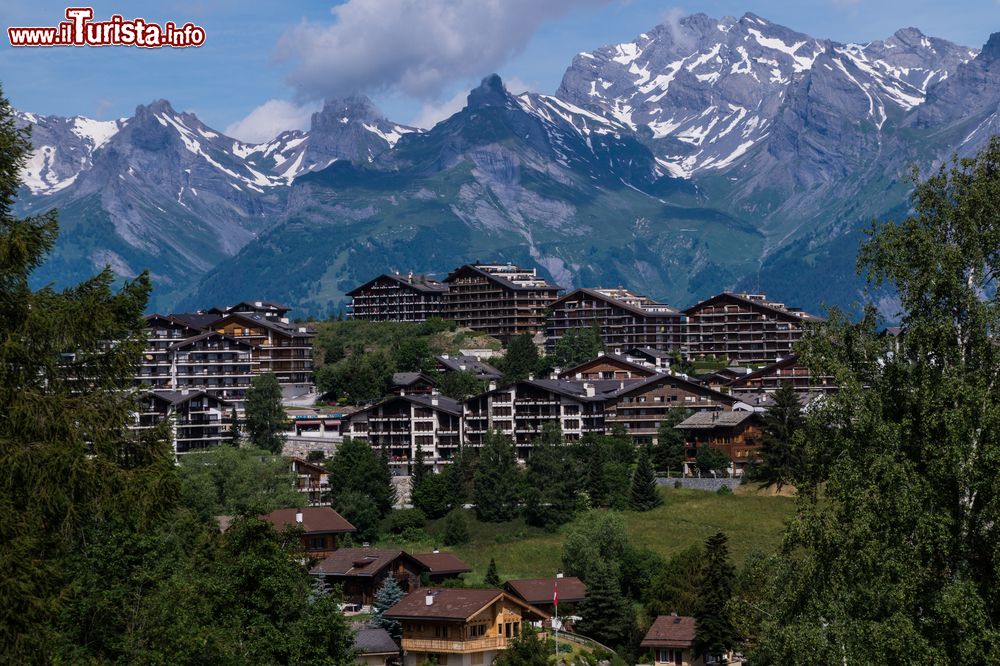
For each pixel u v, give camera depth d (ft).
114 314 200.03
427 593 533.96
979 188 243.81
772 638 237.66
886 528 228.63
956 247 243.40
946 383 234.58
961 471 227.20
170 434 207.82
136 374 208.85
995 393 236.63
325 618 287.48
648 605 581.12
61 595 180.75
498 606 524.11
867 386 254.06
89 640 257.75
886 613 224.94
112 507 190.08
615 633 549.13
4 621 171.63
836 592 232.32
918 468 237.86
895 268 248.32
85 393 198.70
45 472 183.11
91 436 192.54
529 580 594.65
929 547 222.48
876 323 261.24
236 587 289.94
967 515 229.25
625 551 649.61
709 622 511.81
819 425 250.57
